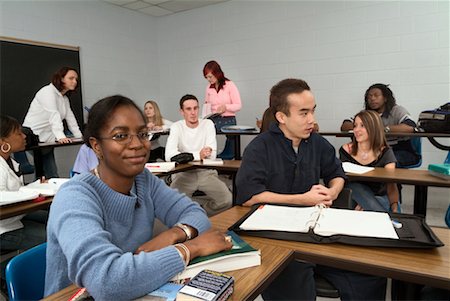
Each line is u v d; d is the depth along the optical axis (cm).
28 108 433
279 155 139
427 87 402
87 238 70
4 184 174
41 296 97
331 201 129
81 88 494
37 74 441
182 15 574
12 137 182
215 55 550
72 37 479
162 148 459
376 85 381
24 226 184
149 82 602
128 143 84
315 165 147
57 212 77
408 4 400
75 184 83
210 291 65
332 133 350
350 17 436
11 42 413
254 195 132
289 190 142
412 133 311
